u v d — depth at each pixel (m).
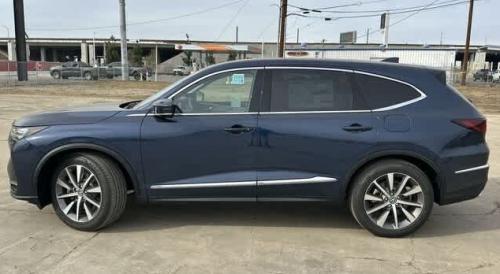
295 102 5.00
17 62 38.00
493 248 4.90
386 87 5.03
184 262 4.45
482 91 36.62
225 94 5.05
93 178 5.04
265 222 5.52
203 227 5.33
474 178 5.03
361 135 4.89
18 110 17.48
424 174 4.97
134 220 5.51
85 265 4.35
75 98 24.67
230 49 58.78
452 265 4.48
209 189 5.01
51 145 4.97
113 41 104.19
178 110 5.02
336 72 5.04
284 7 40.41
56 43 116.44
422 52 56.84
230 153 4.96
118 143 4.95
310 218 5.67
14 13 38.62
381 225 5.04
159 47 107.00
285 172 4.96
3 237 4.96
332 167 4.94
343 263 4.48
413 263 4.51
